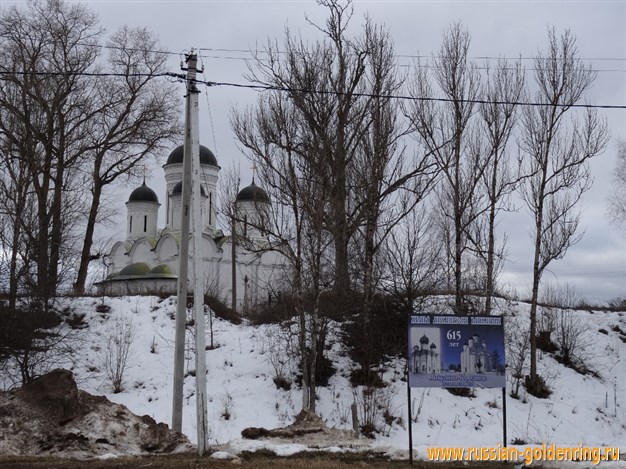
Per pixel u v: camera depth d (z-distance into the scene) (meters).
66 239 28.11
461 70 26.81
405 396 23.02
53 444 14.13
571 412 23.47
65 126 36.81
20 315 23.33
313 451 14.56
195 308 14.12
